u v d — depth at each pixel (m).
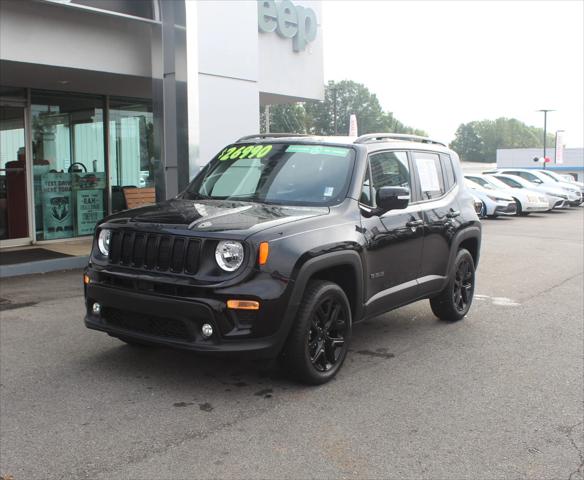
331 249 4.72
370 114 114.88
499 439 3.98
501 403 4.59
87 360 5.37
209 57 10.79
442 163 6.84
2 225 11.30
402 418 4.28
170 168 10.25
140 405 4.41
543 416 4.36
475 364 5.49
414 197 6.11
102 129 12.67
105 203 12.81
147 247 4.51
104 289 4.65
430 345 6.06
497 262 11.70
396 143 6.09
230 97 11.21
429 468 3.58
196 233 4.34
